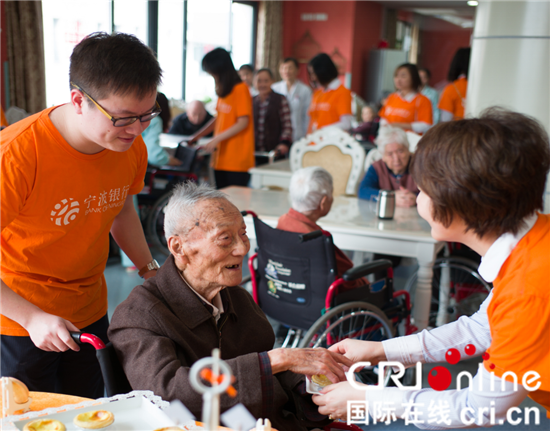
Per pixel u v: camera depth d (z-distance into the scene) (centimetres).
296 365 117
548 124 320
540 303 85
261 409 113
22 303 128
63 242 136
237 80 402
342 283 215
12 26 475
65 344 124
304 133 632
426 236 238
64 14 545
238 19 926
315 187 215
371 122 647
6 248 131
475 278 302
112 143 120
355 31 1074
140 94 114
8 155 120
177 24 809
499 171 83
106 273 375
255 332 143
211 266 126
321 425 133
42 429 91
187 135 564
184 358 125
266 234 217
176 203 127
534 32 310
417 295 248
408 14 1321
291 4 1082
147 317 122
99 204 139
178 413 97
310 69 467
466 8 1191
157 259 403
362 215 275
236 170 414
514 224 87
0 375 142
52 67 543
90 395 161
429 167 88
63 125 127
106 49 111
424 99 422
